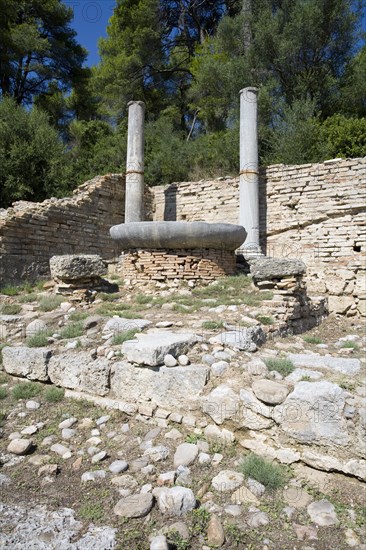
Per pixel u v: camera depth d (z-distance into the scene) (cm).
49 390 453
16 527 255
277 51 1755
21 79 2356
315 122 1487
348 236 1073
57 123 2427
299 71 1803
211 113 2214
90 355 450
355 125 1355
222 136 1830
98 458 329
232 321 551
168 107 2552
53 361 469
